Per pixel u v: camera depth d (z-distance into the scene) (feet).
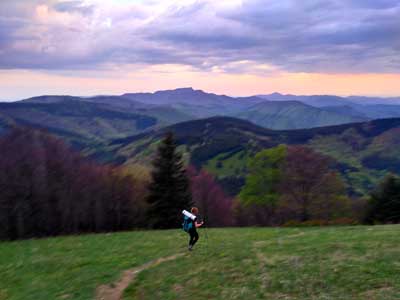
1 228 168.55
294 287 54.80
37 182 186.39
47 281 75.31
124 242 104.27
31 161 186.09
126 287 67.15
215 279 62.59
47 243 110.93
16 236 171.32
